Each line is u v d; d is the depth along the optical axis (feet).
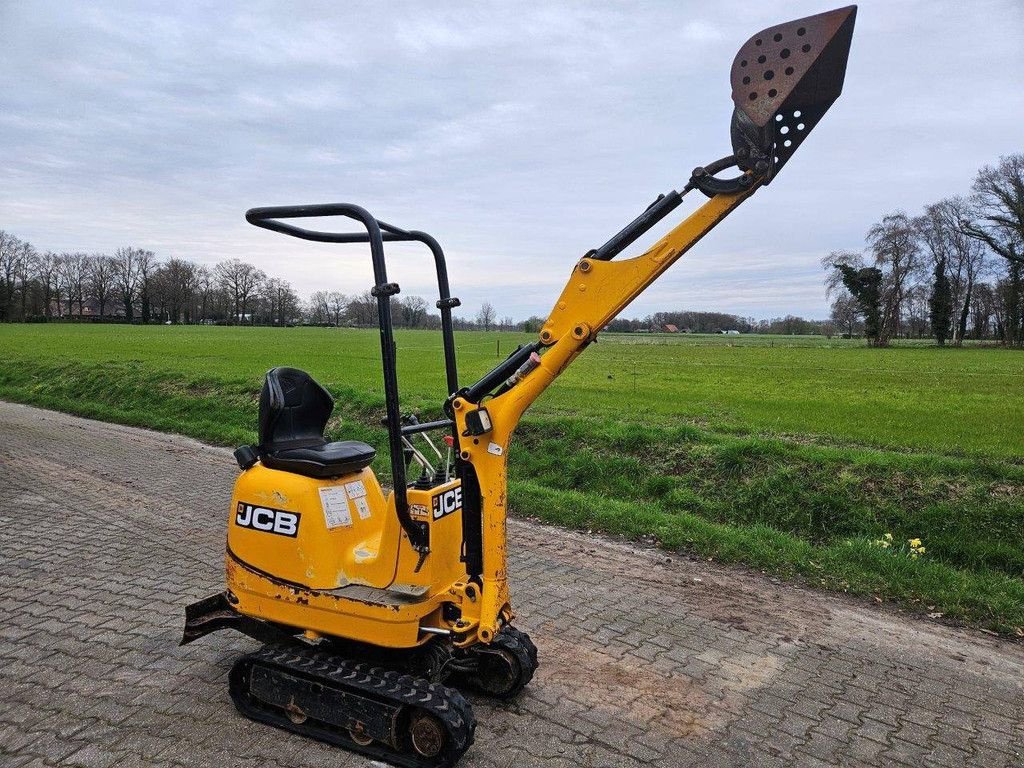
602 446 33.96
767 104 10.47
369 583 12.96
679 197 11.32
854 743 13.05
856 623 18.38
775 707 14.21
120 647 16.07
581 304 11.75
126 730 12.84
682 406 51.85
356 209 12.25
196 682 14.57
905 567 21.54
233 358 95.66
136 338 158.30
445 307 14.05
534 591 19.88
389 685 11.94
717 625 18.03
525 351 12.17
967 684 15.37
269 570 13.39
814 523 26.16
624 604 19.17
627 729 13.25
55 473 33.24
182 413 52.03
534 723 13.33
